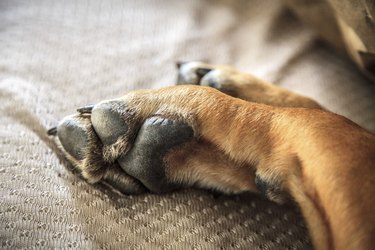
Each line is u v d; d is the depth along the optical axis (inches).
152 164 13.1
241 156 13.3
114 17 21.4
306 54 20.6
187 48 20.3
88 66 18.6
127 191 13.9
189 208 14.0
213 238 13.5
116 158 13.3
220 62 20.2
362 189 11.7
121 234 13.3
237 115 13.4
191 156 13.5
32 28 19.8
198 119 13.3
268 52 20.6
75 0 21.8
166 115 13.2
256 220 14.2
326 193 12.0
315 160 12.3
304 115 13.3
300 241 13.8
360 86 19.1
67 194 13.9
